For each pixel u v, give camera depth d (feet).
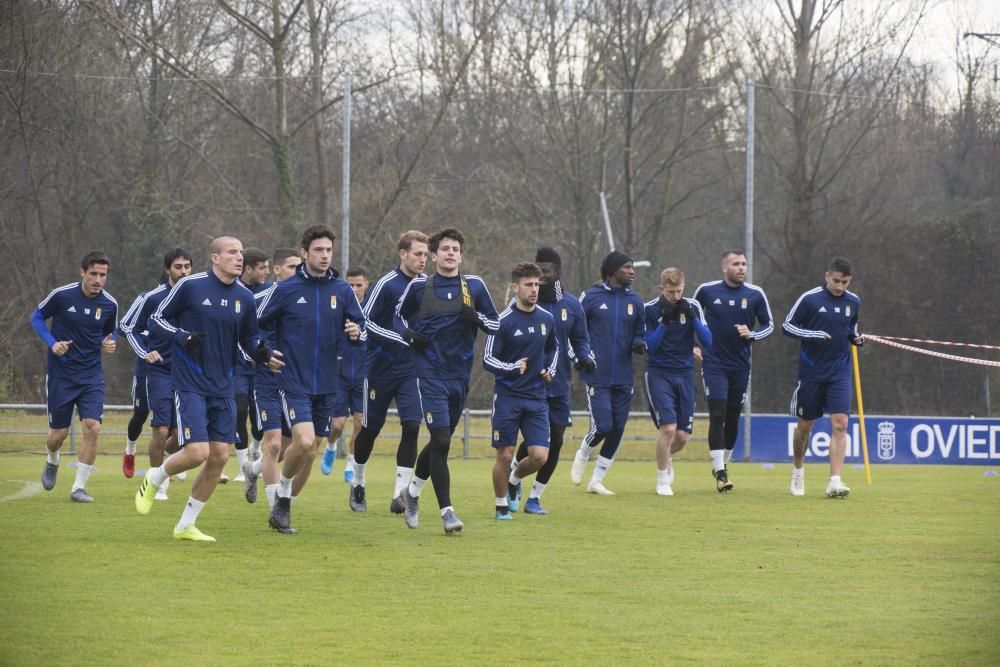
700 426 261.44
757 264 372.58
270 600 74.64
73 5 311.06
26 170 320.29
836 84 351.46
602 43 367.25
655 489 157.69
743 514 125.59
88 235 351.67
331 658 60.29
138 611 70.69
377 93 368.89
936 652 62.54
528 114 379.55
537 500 125.18
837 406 143.74
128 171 348.79
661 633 66.74
